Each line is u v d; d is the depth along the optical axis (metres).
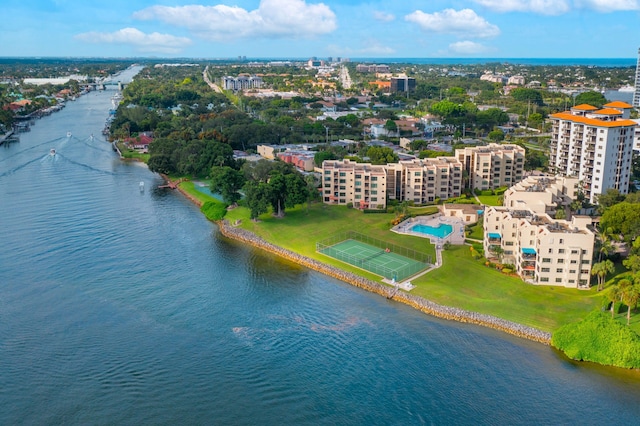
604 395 120.75
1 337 145.00
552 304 155.00
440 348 139.50
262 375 130.38
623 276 163.62
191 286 177.00
